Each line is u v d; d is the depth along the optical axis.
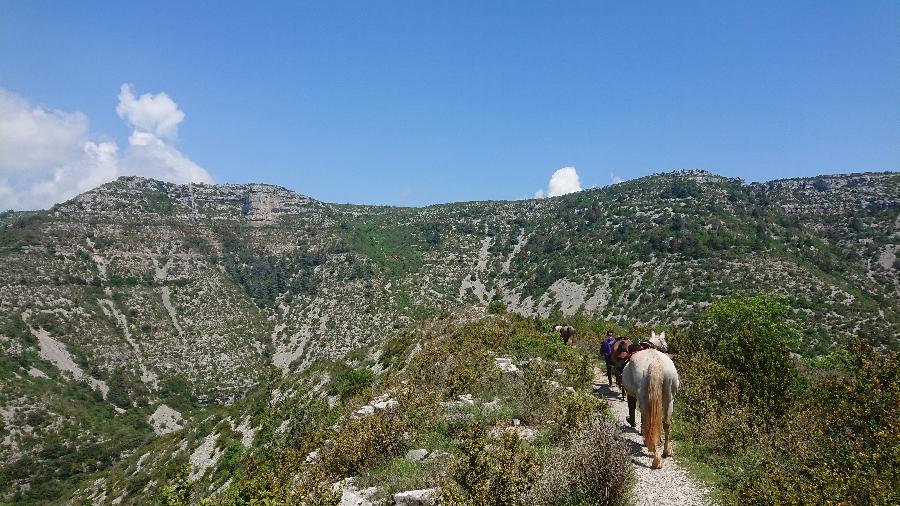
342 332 103.94
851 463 6.34
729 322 15.20
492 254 140.38
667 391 7.75
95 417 73.62
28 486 56.88
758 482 6.23
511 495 6.05
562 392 10.75
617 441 6.48
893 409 7.29
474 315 37.28
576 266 106.69
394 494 6.83
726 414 8.93
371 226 165.50
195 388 88.12
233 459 25.23
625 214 121.06
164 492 7.59
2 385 70.81
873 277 72.06
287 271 133.38
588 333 22.48
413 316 106.81
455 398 11.83
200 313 109.12
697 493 6.55
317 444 13.06
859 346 9.09
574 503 6.08
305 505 6.80
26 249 104.25
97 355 87.12
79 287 101.62
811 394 10.09
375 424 9.22
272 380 48.25
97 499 38.06
